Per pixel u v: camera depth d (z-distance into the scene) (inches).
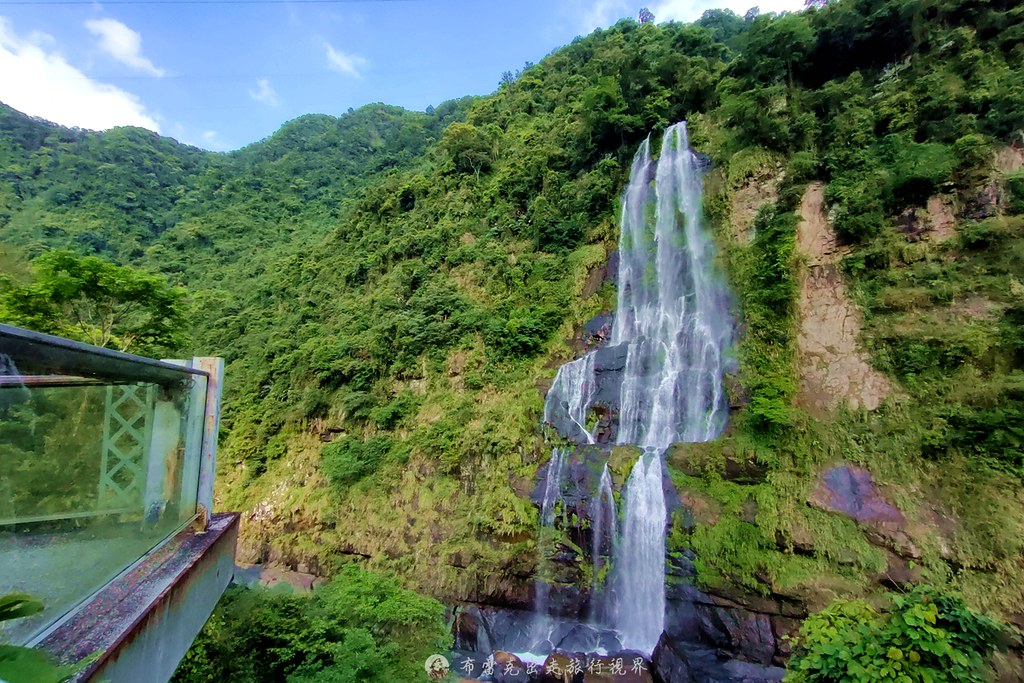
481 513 625.0
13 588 101.1
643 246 826.8
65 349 110.5
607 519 554.9
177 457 189.8
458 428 732.0
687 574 481.7
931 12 711.1
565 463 613.3
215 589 211.2
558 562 560.7
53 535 114.9
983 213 536.7
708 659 433.7
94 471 131.8
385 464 755.4
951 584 386.6
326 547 718.5
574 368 740.0
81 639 113.3
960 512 409.1
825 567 434.6
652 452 573.0
